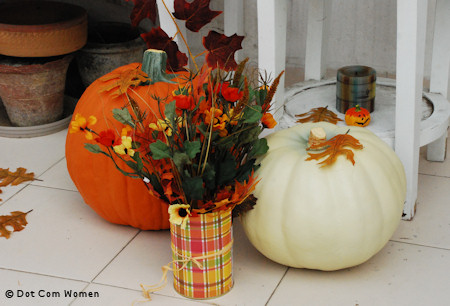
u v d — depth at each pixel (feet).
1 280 5.37
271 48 5.95
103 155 5.56
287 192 4.99
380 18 8.66
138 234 5.98
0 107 8.48
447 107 6.54
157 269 5.49
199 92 5.01
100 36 8.60
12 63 7.54
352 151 5.08
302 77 9.13
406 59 5.50
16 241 5.88
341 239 4.93
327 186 4.91
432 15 8.41
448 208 6.21
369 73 6.43
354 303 5.00
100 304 5.08
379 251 5.63
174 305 5.04
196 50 9.48
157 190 4.92
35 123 7.91
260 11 5.82
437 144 6.98
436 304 4.98
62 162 7.27
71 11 8.07
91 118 4.90
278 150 5.24
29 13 8.19
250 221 5.20
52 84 7.73
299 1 8.87
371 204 4.96
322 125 5.52
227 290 5.16
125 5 9.16
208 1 5.49
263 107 5.05
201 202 4.83
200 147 4.75
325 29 7.28
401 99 5.65
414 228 5.93
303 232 4.94
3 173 6.95
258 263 5.52
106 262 5.59
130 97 5.48
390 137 5.96
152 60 5.62
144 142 5.13
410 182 5.90
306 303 5.02
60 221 6.18
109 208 5.81
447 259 5.49
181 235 4.92
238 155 5.13
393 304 4.99
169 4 6.24
